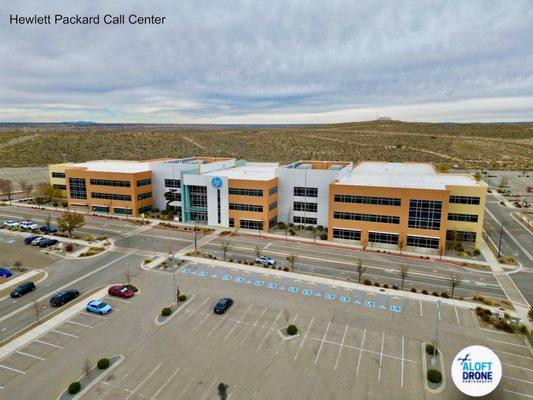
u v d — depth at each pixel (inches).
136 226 3176.7
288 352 1449.3
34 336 1542.8
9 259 2389.3
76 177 3718.0
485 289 2018.9
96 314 1722.4
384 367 1364.4
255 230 3078.2
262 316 1715.1
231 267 2283.5
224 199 3127.5
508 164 7465.6
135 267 2281.0
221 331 1589.6
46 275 2153.1
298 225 3201.3
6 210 3722.9
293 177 3159.5
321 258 2456.9
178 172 3590.1
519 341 1523.1
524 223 3462.1
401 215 2610.7
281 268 2271.2
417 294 1940.2
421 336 1561.3
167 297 1894.7
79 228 3095.5
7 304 1811.0
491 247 2746.1
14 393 1219.9
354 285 2044.8
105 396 1208.8
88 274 2171.5
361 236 2736.2
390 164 4168.3
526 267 2351.1
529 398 1211.2
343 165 3634.4
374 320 1686.8
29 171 5861.2
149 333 1571.1
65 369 1339.8
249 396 1214.3
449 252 2596.0
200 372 1328.7
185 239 2832.2
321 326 1633.9
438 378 1282.0
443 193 2484.0
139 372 1325.0
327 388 1256.2
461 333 1582.2
